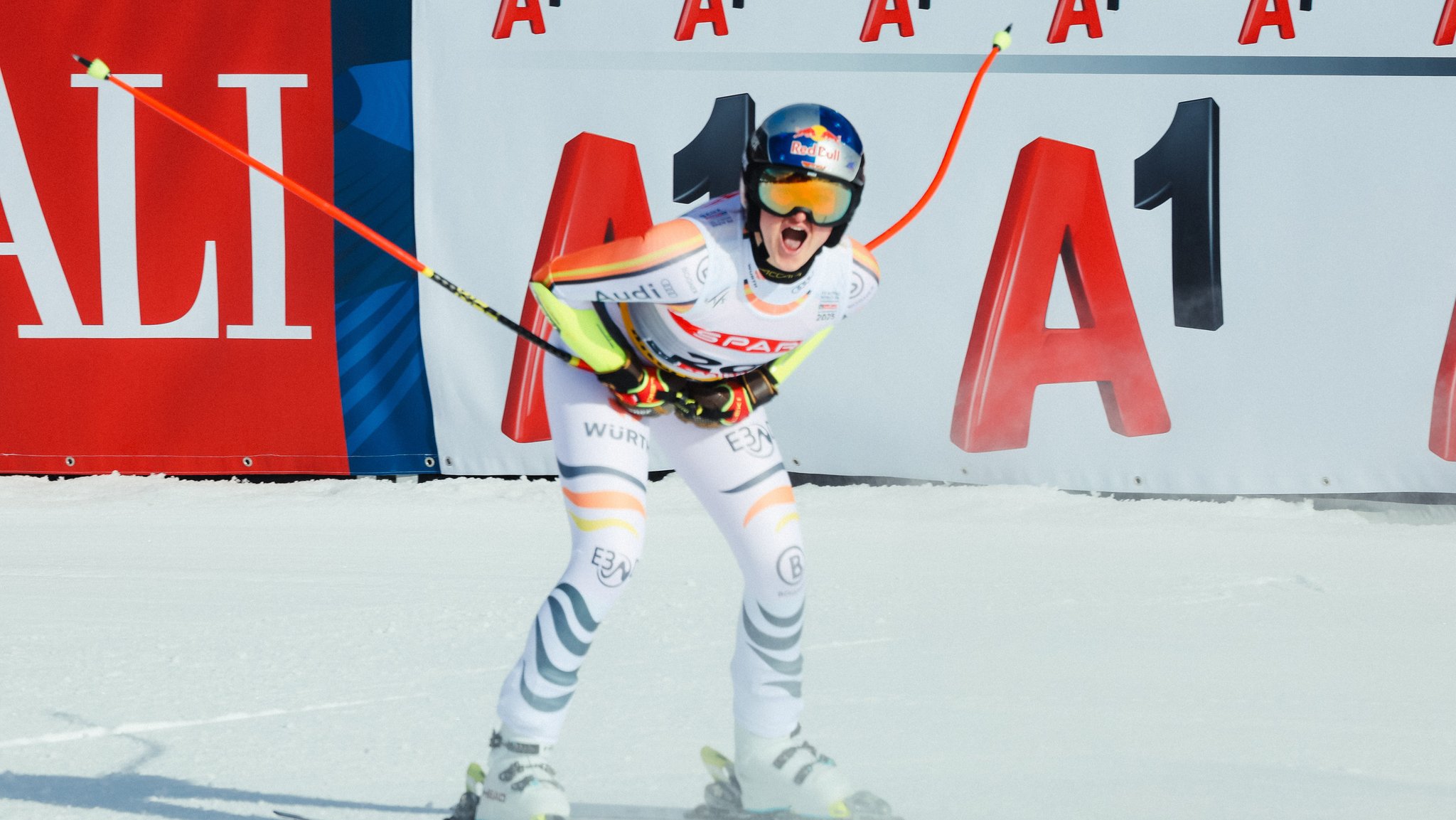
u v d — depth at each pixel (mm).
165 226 32031
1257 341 30000
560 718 10094
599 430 10156
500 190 31312
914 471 30859
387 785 11078
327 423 32000
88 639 16844
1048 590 20109
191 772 11414
